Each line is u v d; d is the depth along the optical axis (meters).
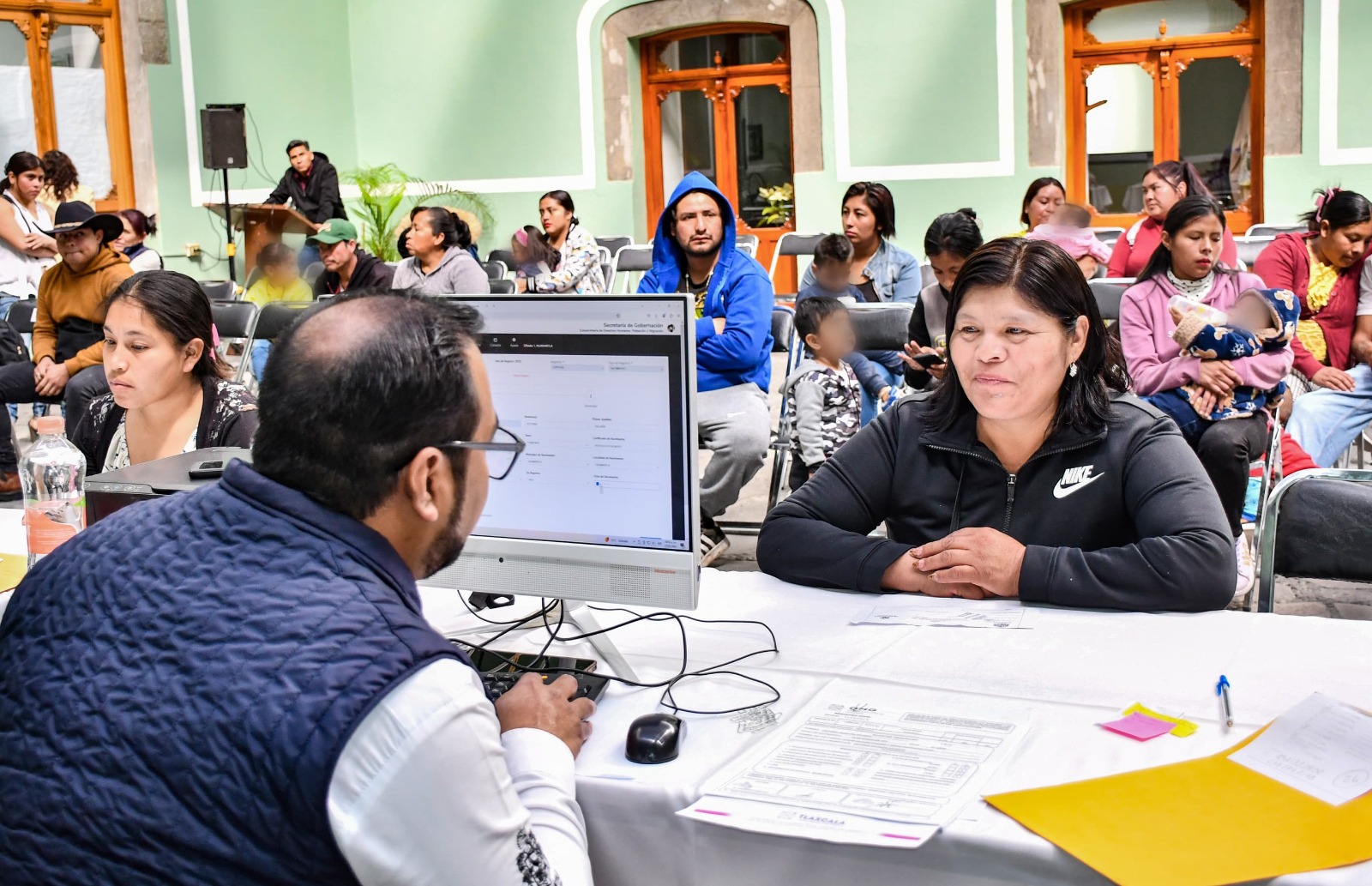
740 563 4.37
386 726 1.01
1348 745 1.34
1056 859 1.19
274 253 8.48
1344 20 9.55
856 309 4.65
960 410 2.19
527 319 1.74
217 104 11.03
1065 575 1.91
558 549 1.77
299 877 1.00
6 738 1.06
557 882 1.13
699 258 4.37
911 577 2.02
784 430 4.37
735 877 1.32
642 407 1.71
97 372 5.14
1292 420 4.43
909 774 1.36
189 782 1.00
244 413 2.71
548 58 11.51
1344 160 9.69
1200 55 10.12
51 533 2.23
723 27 11.21
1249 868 1.14
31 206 7.95
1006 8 10.24
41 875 1.01
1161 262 3.76
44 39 10.22
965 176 10.55
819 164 10.91
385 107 12.08
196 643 1.05
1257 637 1.76
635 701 1.62
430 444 1.14
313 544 1.10
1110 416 2.10
